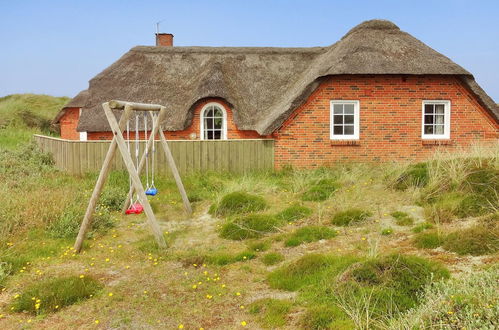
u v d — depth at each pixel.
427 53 13.94
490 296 3.69
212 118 15.03
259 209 8.77
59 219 7.79
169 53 17.61
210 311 4.57
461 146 13.82
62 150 12.98
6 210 7.84
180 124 14.47
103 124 14.73
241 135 14.95
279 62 17.19
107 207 9.16
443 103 13.88
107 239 7.38
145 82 16.27
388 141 13.69
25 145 17.06
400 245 6.04
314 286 4.77
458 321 3.43
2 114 27.59
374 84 13.55
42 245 6.86
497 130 13.93
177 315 4.50
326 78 13.33
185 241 7.24
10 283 5.45
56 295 4.89
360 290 4.29
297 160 13.39
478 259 5.10
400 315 3.80
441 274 4.54
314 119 13.42
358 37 14.34
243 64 16.83
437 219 6.78
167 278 5.56
